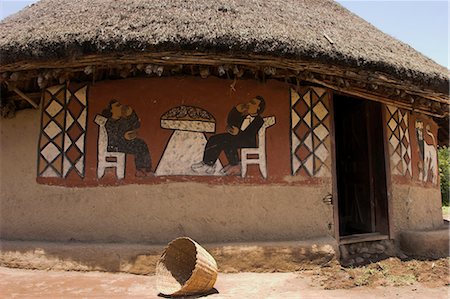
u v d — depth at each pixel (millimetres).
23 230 5785
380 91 6316
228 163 5676
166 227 5496
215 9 5469
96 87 5840
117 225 5539
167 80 5793
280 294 4316
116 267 5109
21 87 6035
